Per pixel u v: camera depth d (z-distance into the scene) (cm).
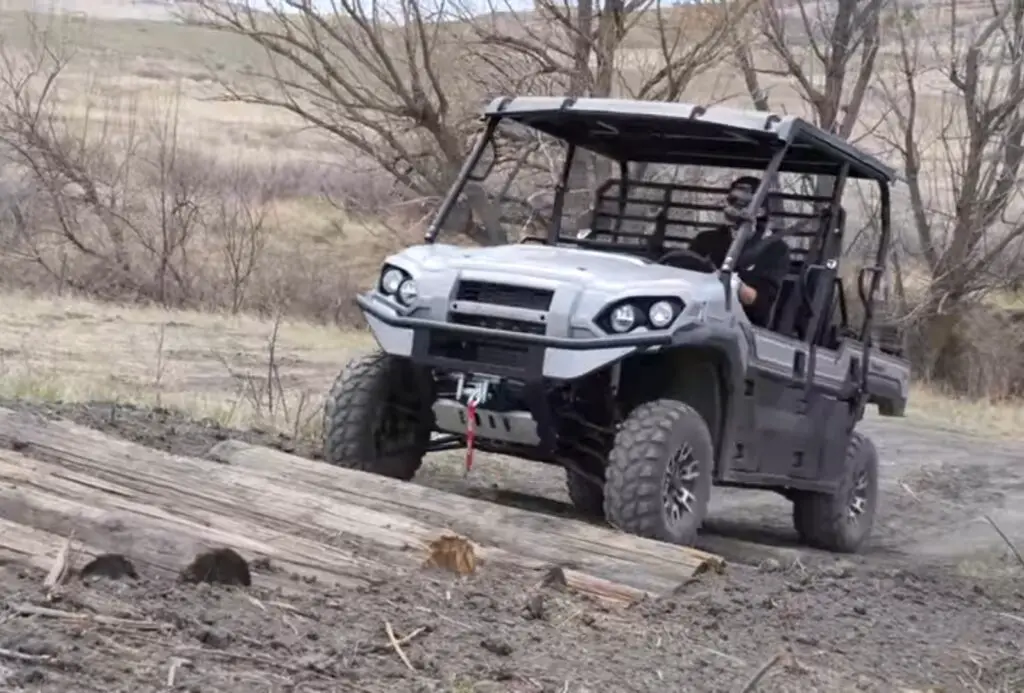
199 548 718
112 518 745
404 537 874
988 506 1861
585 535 964
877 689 774
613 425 1157
